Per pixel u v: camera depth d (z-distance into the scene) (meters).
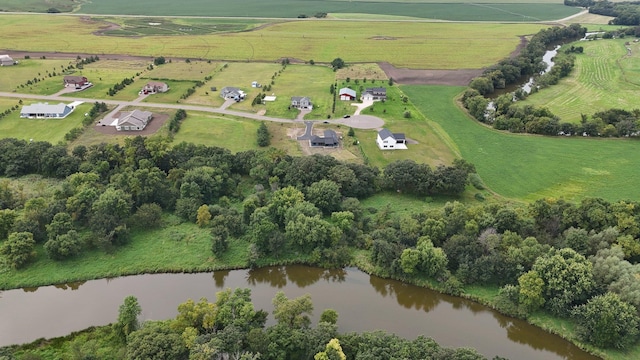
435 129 173.50
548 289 86.75
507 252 95.12
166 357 69.38
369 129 172.00
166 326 76.75
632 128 162.38
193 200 116.88
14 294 92.88
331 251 101.75
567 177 137.75
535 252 92.38
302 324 80.06
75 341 79.88
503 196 127.75
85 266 99.00
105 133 162.88
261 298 93.56
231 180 127.12
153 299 91.81
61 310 88.75
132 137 157.38
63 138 156.75
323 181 119.81
